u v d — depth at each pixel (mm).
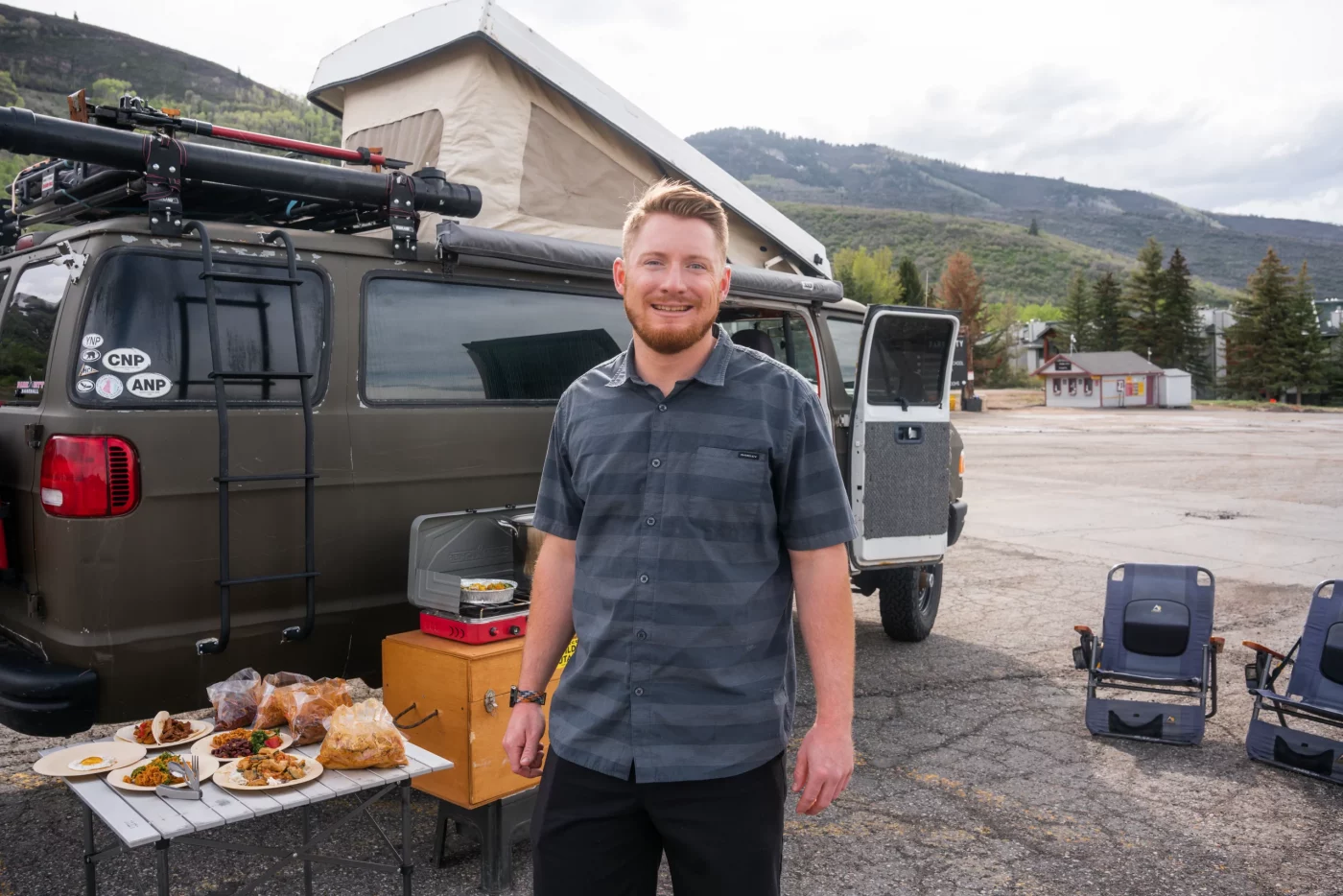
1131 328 82812
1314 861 3500
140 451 3027
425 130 5133
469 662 3078
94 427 2969
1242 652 6359
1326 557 9867
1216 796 4066
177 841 2646
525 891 3133
